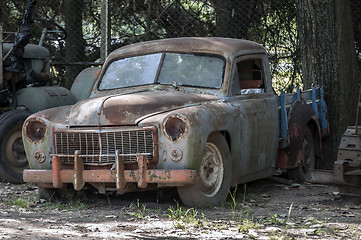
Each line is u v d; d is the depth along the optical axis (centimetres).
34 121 653
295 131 802
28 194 738
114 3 1291
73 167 632
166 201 659
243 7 1216
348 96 937
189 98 652
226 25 1218
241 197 705
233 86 693
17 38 855
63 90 890
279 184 805
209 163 633
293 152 798
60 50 1292
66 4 1283
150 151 602
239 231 515
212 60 705
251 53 740
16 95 863
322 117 900
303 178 820
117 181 598
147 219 566
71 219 568
